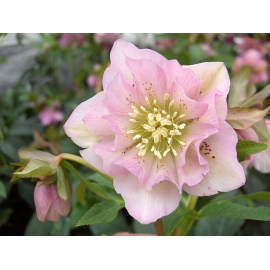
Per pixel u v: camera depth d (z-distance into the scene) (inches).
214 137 5.3
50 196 6.4
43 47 14.9
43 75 15.6
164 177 5.4
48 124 13.6
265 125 6.4
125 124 5.8
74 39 14.2
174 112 5.8
